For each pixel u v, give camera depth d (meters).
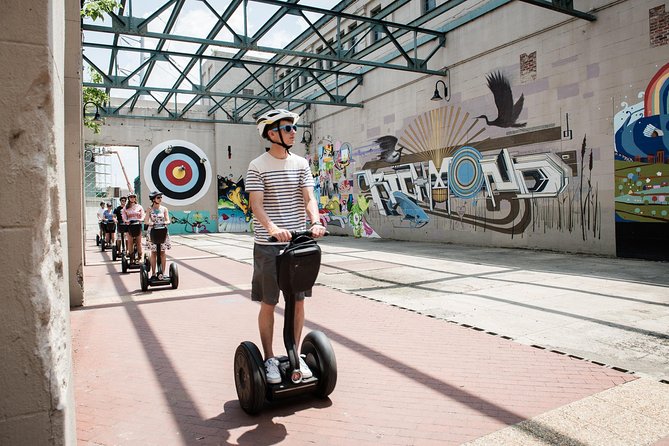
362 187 20.55
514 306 6.26
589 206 11.30
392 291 7.66
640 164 10.23
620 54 10.59
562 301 6.41
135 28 11.67
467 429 2.95
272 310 3.30
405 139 17.72
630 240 10.44
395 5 13.54
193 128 27.47
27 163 1.59
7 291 1.57
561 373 3.87
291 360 3.12
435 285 8.03
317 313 6.24
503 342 4.75
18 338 1.58
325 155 23.47
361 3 19.72
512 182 13.32
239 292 8.07
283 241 3.00
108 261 13.64
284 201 3.31
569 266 9.52
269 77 29.38
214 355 4.59
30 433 1.61
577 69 11.50
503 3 13.31
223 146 27.97
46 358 1.63
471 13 14.37
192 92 17.70
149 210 8.50
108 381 3.90
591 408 3.20
